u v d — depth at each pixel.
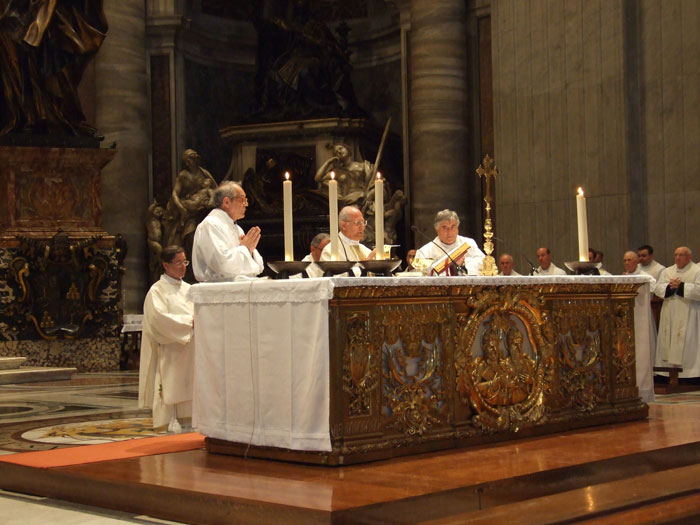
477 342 5.78
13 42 13.30
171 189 16.77
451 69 15.29
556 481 4.93
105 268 13.85
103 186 15.84
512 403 5.89
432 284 5.36
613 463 5.23
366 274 5.79
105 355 13.88
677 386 10.53
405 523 4.28
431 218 15.16
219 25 17.69
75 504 5.15
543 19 13.16
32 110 13.58
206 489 4.62
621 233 12.41
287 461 5.24
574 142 12.84
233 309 5.52
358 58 17.72
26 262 13.45
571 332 6.36
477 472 4.82
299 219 15.38
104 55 15.91
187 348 7.07
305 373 5.12
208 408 5.69
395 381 5.33
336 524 4.03
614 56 12.48
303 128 15.96
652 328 10.74
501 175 13.58
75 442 6.76
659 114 12.30
